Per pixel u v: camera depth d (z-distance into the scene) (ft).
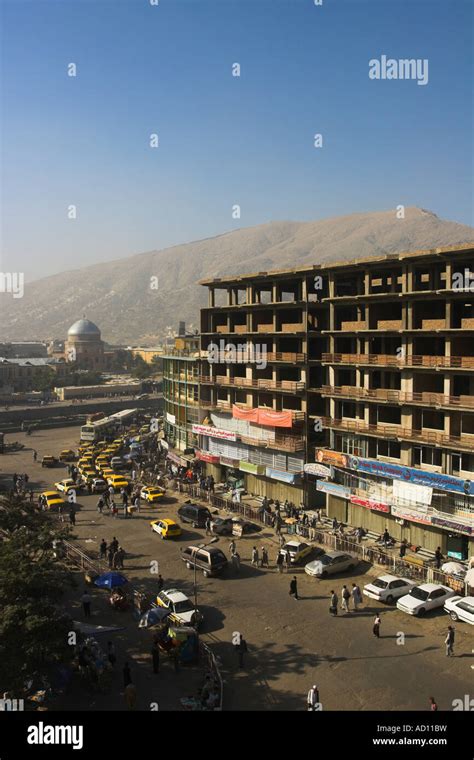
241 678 101.76
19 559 102.58
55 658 89.10
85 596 125.39
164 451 288.10
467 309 150.51
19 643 89.15
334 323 176.04
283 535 173.78
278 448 195.83
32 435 388.57
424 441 148.36
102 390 577.84
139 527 187.93
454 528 139.95
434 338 153.58
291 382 192.95
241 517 191.31
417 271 158.71
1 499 147.74
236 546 168.45
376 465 161.07
